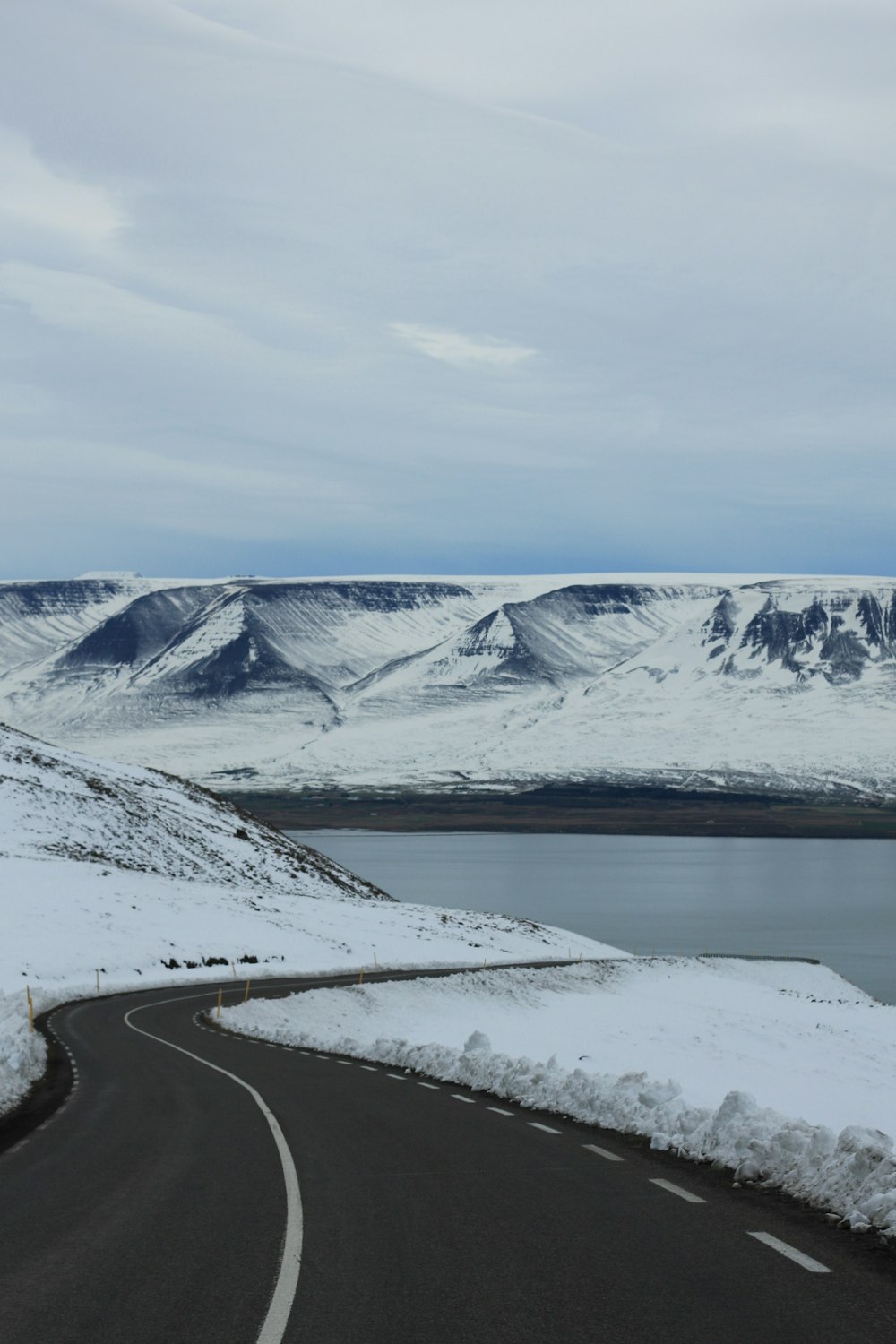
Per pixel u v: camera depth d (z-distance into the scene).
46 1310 7.21
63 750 127.06
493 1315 7.09
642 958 79.62
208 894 79.75
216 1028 34.44
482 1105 17.48
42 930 59.03
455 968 65.19
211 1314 7.12
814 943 123.19
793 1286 7.68
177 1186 11.07
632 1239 8.92
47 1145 13.77
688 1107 14.59
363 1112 16.62
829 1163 10.53
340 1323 6.95
